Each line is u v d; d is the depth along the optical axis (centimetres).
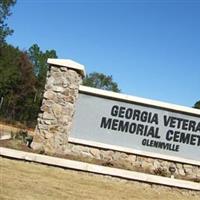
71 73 1738
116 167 1667
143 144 1819
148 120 1833
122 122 1811
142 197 1275
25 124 5328
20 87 6612
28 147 1672
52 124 1698
